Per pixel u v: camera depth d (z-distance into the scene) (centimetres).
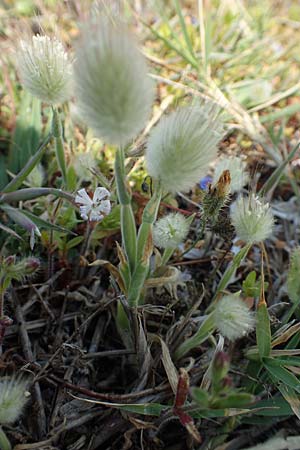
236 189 21
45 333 20
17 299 20
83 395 18
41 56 17
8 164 26
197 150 13
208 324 17
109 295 21
